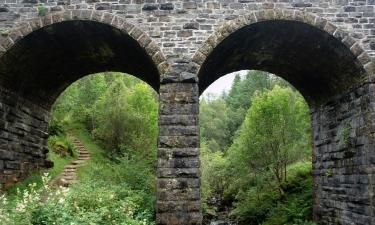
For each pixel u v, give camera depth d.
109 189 15.41
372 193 12.91
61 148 27.14
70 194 12.38
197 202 12.31
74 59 16.56
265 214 21.50
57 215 10.37
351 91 14.44
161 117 12.80
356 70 13.61
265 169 23.61
